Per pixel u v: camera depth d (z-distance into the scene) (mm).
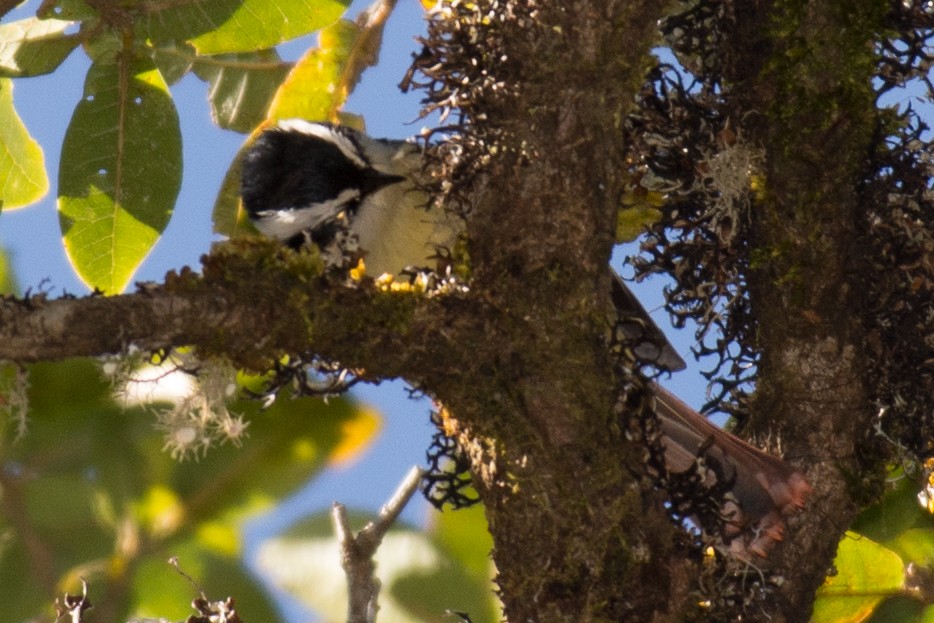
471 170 4770
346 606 5410
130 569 5016
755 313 5523
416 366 4578
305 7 6242
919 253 5223
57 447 5121
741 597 4816
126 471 5137
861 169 5258
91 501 5070
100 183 6605
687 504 4742
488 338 4605
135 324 4195
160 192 6641
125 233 6680
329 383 4910
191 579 4957
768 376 5465
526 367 4613
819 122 5195
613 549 4539
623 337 4883
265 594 5461
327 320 4418
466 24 4723
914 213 5266
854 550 5965
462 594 5652
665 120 5492
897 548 6410
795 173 5266
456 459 5047
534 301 4641
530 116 4676
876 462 5332
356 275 4586
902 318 5273
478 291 4641
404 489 5043
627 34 4691
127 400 5098
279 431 5492
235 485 5297
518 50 4664
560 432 4578
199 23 6207
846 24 5188
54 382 5160
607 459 4578
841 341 5320
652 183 6035
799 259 5309
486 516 4715
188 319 4266
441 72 4758
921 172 5246
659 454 4738
